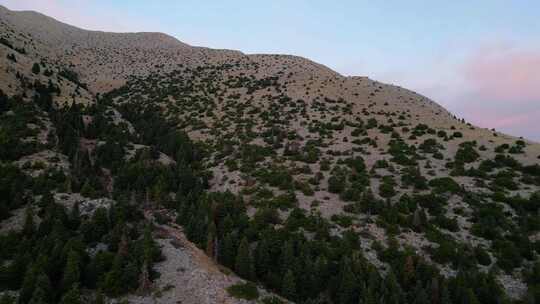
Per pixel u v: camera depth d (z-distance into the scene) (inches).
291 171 2378.2
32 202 1573.6
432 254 1430.9
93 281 1143.6
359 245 1473.9
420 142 2891.2
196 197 1934.1
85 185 1743.4
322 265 1257.4
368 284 1181.1
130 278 1141.7
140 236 1425.9
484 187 1971.0
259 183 2237.9
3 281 1101.1
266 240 1392.7
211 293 1153.4
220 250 1408.7
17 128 2284.7
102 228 1384.1
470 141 2817.4
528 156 2386.8
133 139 2903.5
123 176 2032.5
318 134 3255.4
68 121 2625.5
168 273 1229.7
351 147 2869.1
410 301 1139.9
